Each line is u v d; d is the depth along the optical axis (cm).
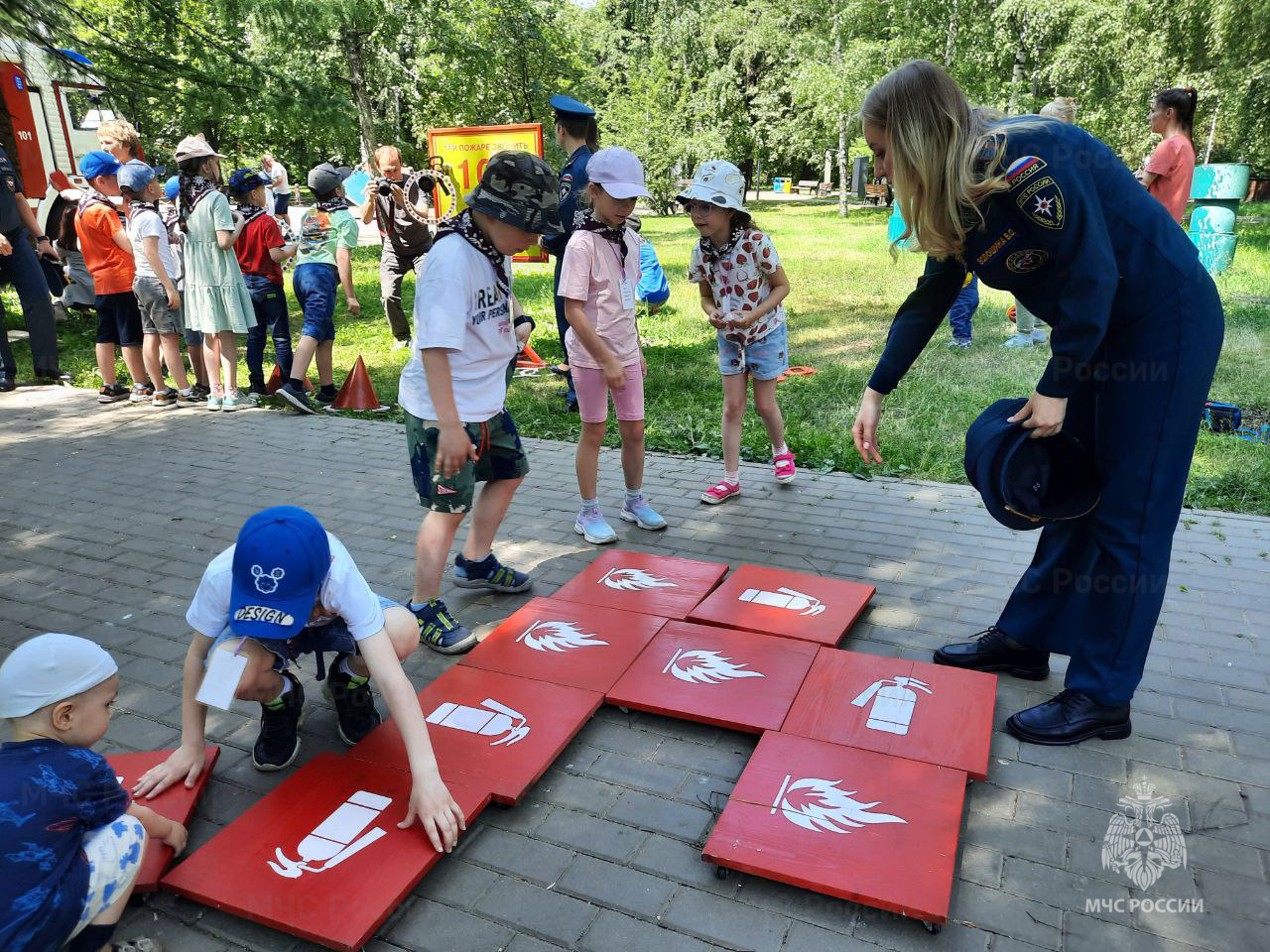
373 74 2027
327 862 238
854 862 233
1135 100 1995
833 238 2045
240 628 231
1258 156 2684
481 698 312
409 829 250
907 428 628
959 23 2289
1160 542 275
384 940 221
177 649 362
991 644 332
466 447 326
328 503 524
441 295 313
